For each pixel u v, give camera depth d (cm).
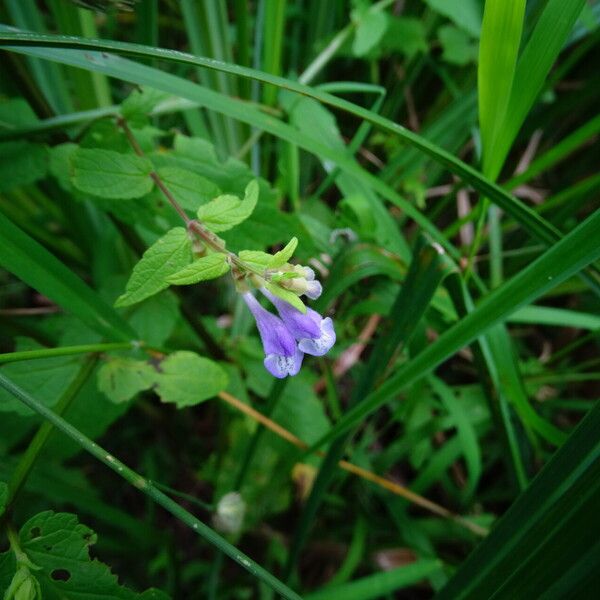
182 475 26
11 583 11
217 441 25
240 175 16
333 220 23
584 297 27
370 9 23
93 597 11
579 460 12
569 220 26
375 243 19
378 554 24
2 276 26
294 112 21
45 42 11
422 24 26
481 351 16
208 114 24
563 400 24
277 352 11
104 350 15
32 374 15
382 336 18
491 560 14
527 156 28
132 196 13
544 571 12
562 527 12
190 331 22
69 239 27
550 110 27
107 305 15
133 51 11
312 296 11
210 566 23
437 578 21
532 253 23
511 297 13
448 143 25
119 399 15
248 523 22
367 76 28
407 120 30
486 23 13
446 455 23
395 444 23
